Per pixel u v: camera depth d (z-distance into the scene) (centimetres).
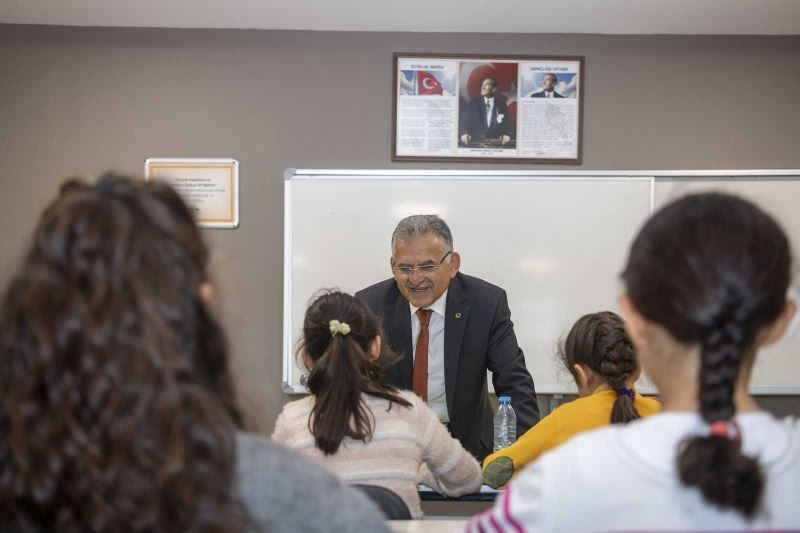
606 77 379
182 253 65
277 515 65
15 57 377
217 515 61
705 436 70
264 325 376
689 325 73
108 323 60
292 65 379
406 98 378
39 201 376
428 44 379
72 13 362
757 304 72
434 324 300
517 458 210
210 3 349
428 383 300
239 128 379
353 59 379
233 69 379
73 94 378
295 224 376
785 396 374
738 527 69
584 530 72
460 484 198
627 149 379
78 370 60
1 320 63
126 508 58
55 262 62
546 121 379
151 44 379
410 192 377
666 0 340
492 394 367
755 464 68
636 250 79
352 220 376
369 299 304
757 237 73
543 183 376
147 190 68
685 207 77
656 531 70
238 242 378
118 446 59
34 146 377
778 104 379
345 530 67
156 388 60
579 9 351
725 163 379
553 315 375
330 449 176
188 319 65
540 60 379
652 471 71
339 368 179
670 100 379
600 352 205
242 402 81
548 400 375
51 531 60
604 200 375
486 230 376
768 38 379
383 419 181
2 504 61
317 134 379
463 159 379
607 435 76
